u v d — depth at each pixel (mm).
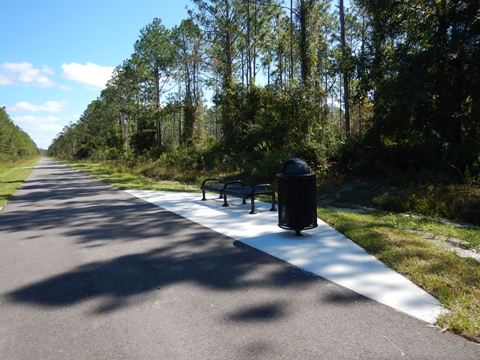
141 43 42688
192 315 3734
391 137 14070
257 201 10742
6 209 11352
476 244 5914
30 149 114812
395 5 14516
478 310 3500
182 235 6969
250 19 33406
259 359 2953
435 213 9023
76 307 4039
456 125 12859
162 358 3020
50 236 7445
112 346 3230
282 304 3883
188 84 42188
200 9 33781
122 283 4684
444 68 13117
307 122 18578
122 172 26500
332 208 10023
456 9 13133
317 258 5242
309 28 29219
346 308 3729
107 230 7715
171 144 37875
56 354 3145
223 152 23203
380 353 2961
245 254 5613
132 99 48281
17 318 3834
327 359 2914
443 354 2924
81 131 90938
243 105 24938
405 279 4344
